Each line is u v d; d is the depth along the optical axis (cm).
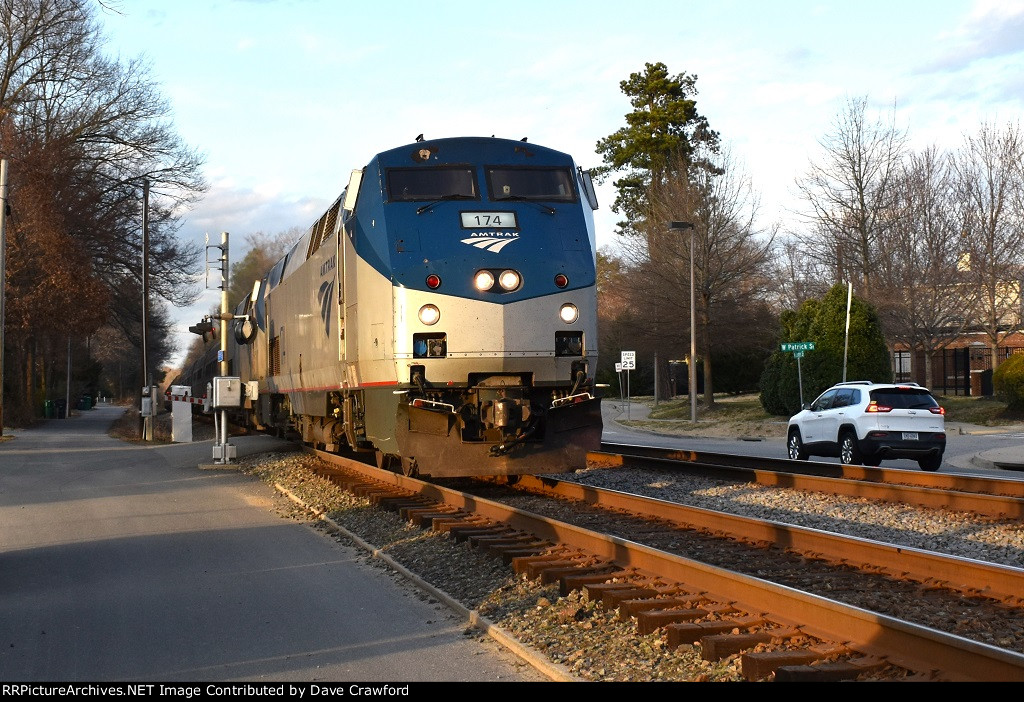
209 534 1148
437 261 1213
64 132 4056
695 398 4100
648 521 1154
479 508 1166
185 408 2725
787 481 1536
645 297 4591
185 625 737
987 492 1485
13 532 1172
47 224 3819
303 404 1816
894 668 560
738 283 4512
